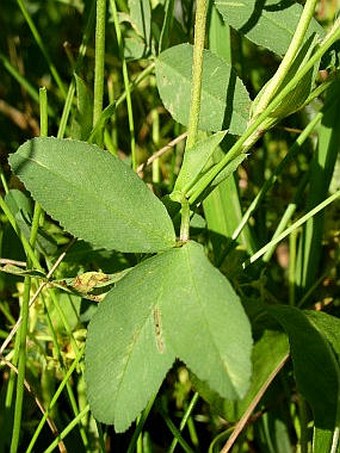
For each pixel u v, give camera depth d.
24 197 0.14
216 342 0.09
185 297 0.09
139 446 0.14
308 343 0.13
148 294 0.10
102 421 0.10
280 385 0.16
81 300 0.15
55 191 0.11
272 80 0.12
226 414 0.13
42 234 0.14
